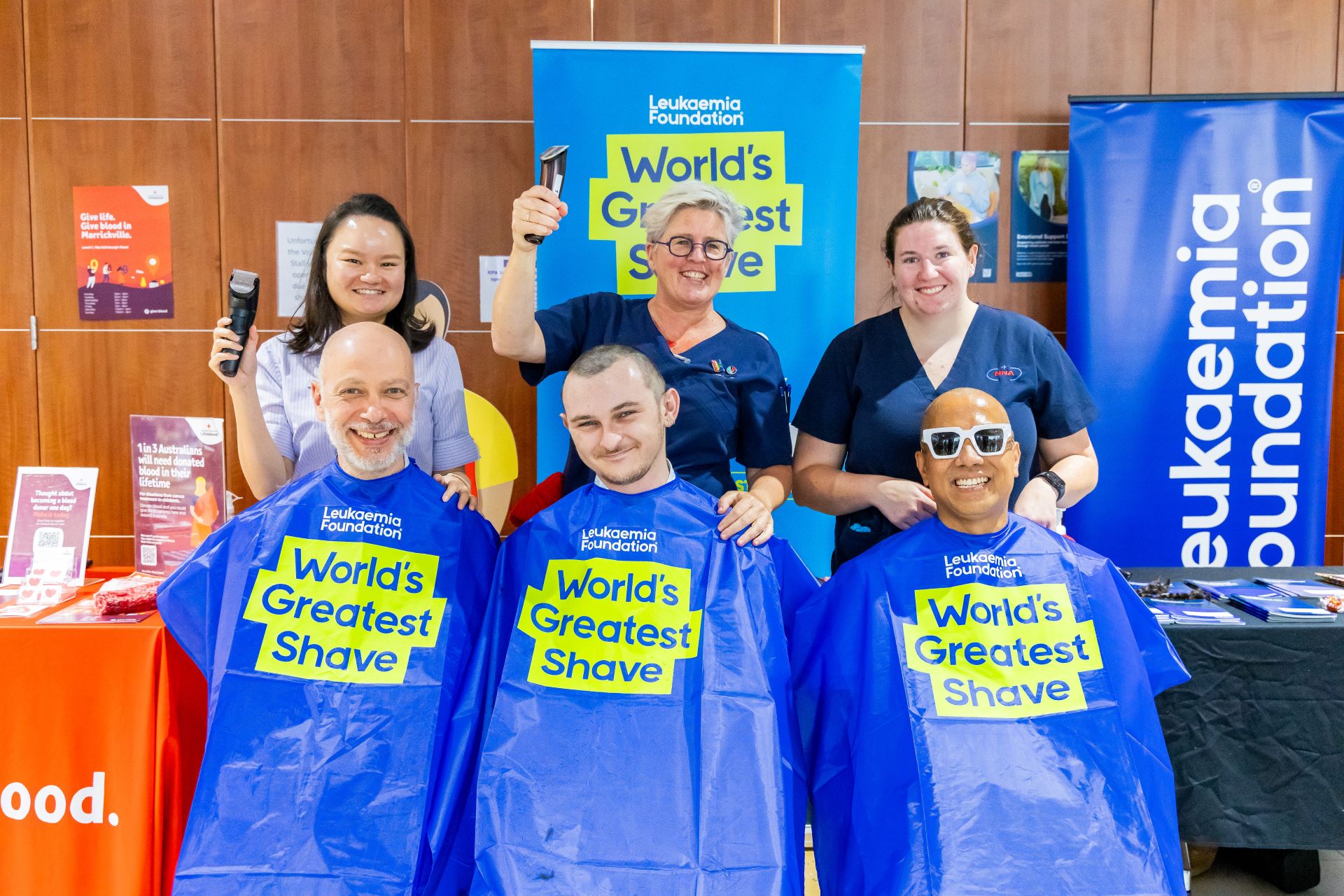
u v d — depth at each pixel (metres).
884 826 1.33
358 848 1.30
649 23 2.71
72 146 2.73
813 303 2.46
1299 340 2.58
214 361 1.58
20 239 2.76
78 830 1.64
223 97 2.71
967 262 1.76
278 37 2.70
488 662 1.42
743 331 1.94
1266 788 1.66
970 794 1.32
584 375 1.38
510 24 2.71
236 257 2.76
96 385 2.81
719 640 1.37
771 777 1.30
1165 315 2.58
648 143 2.40
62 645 1.63
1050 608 1.44
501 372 2.81
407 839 1.31
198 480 1.84
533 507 1.76
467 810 1.40
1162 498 2.61
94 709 1.64
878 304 2.82
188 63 2.70
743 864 1.25
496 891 1.25
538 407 2.53
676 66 2.39
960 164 2.78
